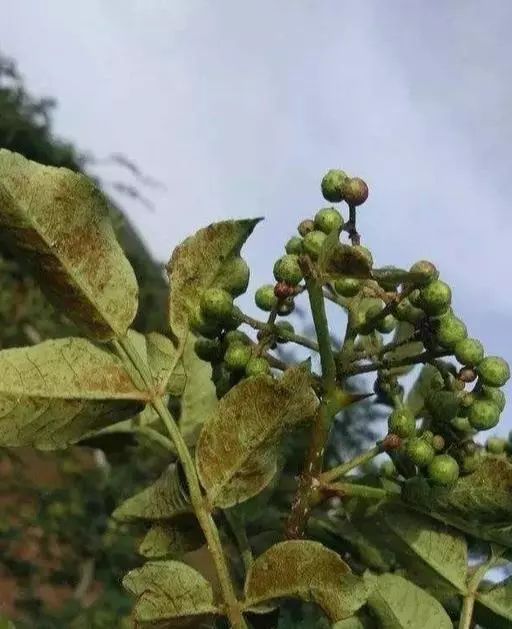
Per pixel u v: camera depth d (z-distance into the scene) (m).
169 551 0.14
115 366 0.12
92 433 0.12
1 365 0.12
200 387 0.16
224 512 0.15
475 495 0.13
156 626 0.12
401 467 0.14
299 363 0.12
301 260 0.12
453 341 0.13
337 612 0.11
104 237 0.12
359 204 0.13
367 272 0.12
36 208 0.12
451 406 0.13
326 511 0.17
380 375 0.14
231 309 0.13
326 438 0.13
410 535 0.15
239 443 0.12
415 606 0.14
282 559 0.12
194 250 0.13
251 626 0.13
